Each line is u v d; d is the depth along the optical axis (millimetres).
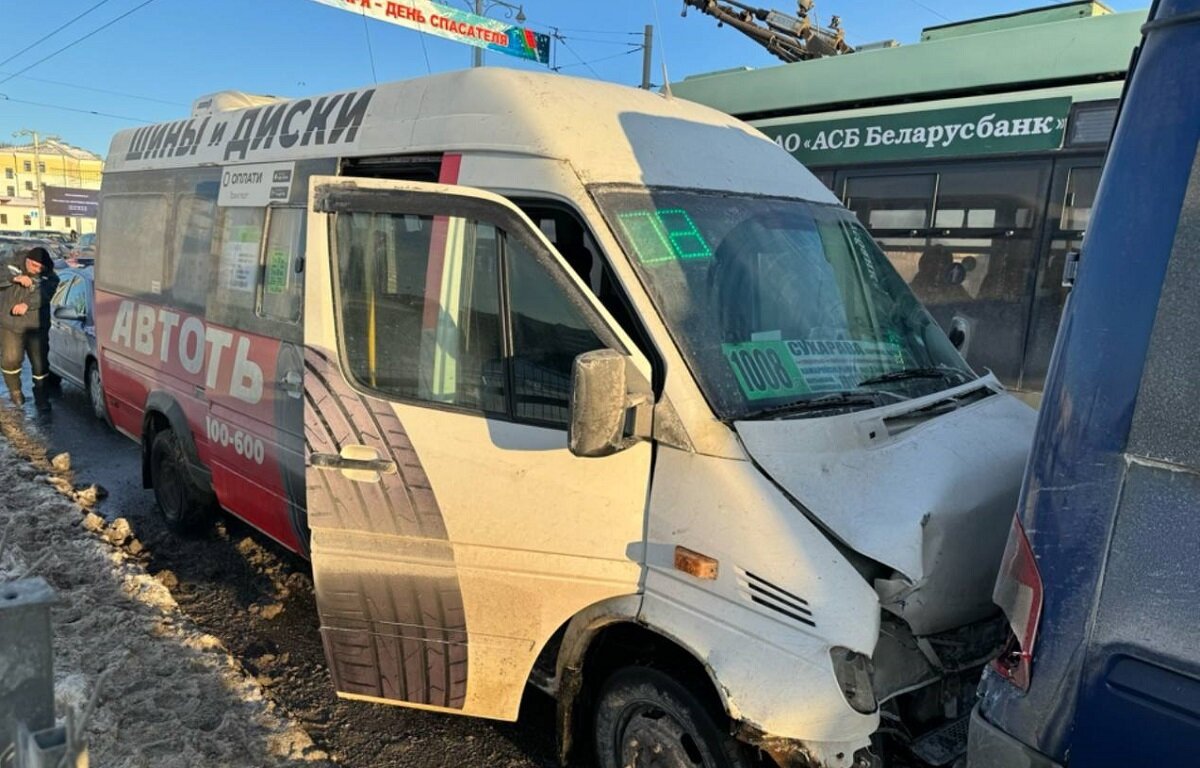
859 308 3611
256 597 5207
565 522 2953
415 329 3297
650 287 2965
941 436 3102
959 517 2768
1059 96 5773
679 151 3463
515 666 3162
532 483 3016
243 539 6008
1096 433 1951
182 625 4617
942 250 6359
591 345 2955
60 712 3701
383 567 3293
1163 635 1826
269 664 4441
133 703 3869
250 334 4746
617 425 2643
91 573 5219
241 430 4863
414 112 3744
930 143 6418
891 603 2605
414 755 3721
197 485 5562
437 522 3180
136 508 6695
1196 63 1893
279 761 3551
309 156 4344
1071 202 5742
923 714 2854
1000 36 6051
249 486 4871
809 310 3361
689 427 2762
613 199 3096
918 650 2787
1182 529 1817
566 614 3004
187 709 3859
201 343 5266
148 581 5074
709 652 2615
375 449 3279
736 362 2953
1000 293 6066
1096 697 1924
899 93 6617
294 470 4383
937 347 3883
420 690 3369
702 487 2715
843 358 3330
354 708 4070
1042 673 2021
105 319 6793
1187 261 1862
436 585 3221
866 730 2420
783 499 2637
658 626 2758
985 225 6137
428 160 3594
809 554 2543
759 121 7566
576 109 3336
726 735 2699
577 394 2592
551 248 2971
